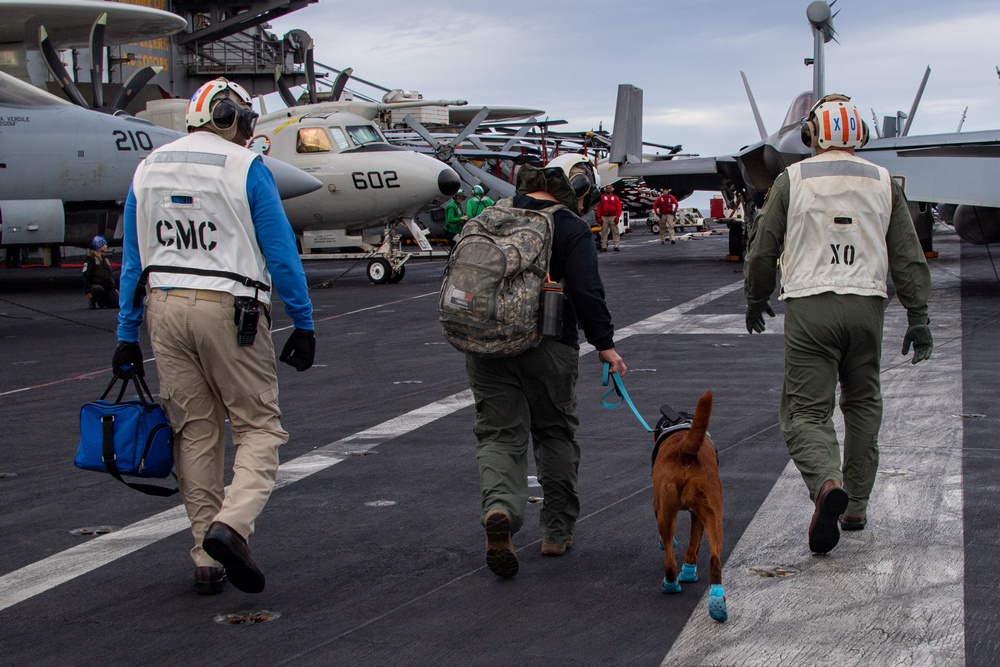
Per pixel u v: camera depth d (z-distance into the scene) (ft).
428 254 90.02
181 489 13.44
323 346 38.42
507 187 103.86
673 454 11.88
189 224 12.85
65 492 18.69
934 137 47.67
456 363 33.14
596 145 140.67
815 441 14.02
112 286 56.85
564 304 13.21
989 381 26.81
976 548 14.14
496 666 10.73
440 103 94.48
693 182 95.40
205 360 12.94
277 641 11.59
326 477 19.25
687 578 12.87
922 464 18.78
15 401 28.63
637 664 10.68
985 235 58.90
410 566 14.14
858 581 12.98
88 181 58.95
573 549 14.70
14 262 97.81
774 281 15.15
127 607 12.83
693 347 34.91
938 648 10.85
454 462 20.16
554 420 13.88
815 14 64.85
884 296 14.35
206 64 168.76
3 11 75.87
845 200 14.17
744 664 10.60
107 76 140.36
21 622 12.39
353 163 68.95
